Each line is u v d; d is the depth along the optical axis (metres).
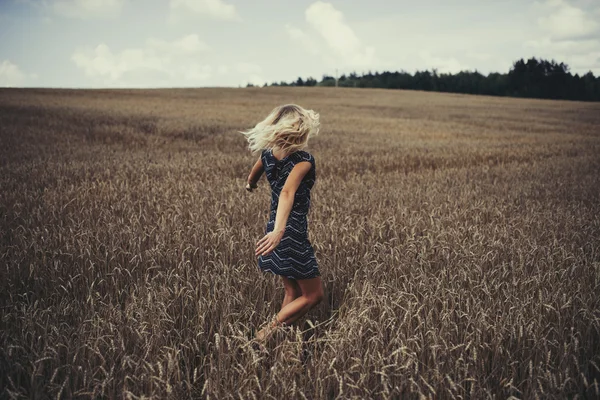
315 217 5.96
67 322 3.07
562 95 108.19
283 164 2.99
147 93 52.47
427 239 4.75
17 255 4.00
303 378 2.56
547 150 17.16
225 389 2.36
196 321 3.09
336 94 62.59
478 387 2.46
